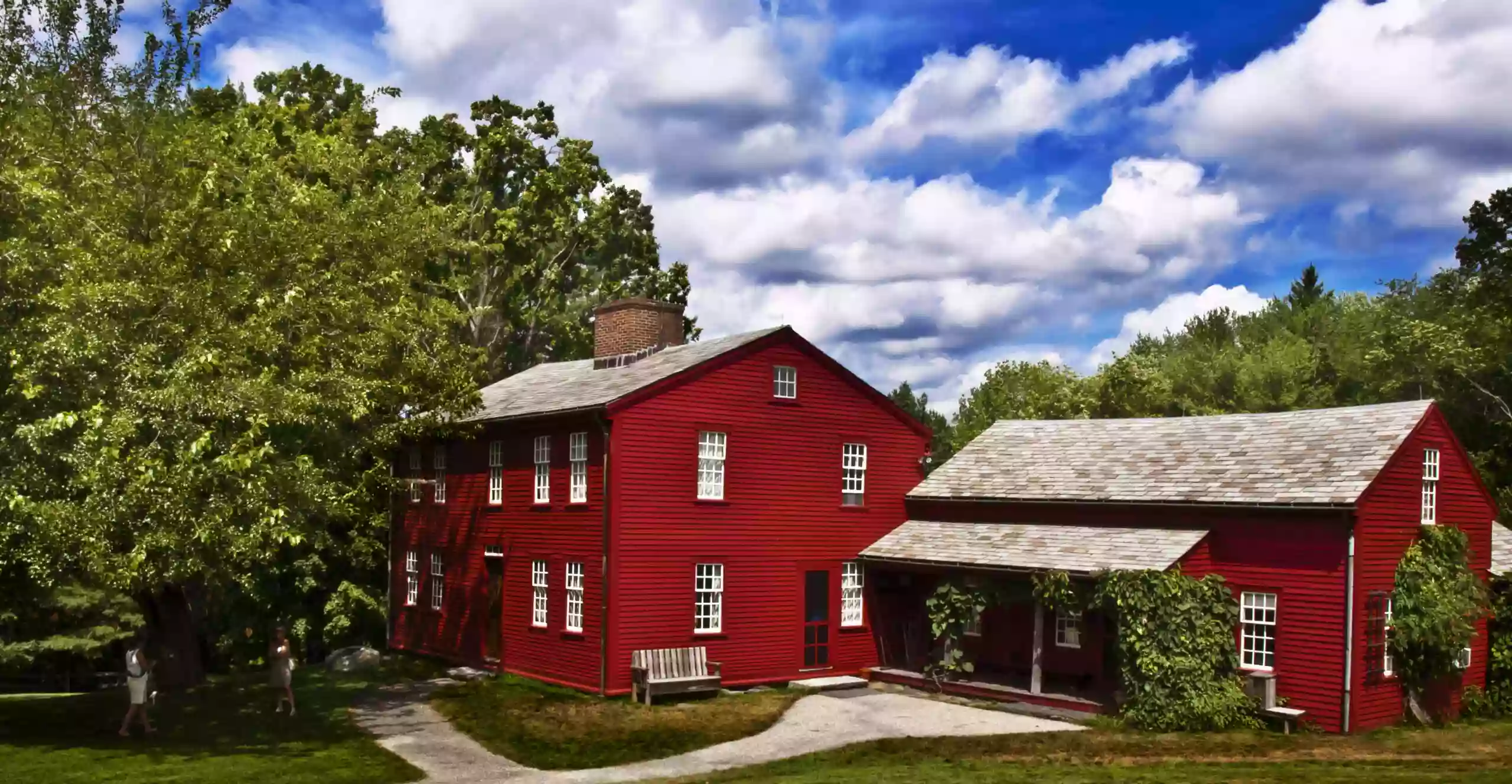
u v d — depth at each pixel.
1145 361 65.19
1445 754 19.53
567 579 26.77
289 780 17.75
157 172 22.42
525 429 28.92
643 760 19.59
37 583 20.67
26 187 19.97
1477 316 50.06
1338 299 76.56
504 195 51.88
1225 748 19.92
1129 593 22.42
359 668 30.64
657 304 31.28
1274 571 22.84
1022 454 30.38
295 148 39.19
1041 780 16.94
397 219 27.16
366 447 27.03
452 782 17.91
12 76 22.69
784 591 27.97
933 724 22.58
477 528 30.88
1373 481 22.02
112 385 19.67
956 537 28.11
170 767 18.45
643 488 25.75
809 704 24.84
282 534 19.45
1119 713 22.97
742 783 17.33
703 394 26.88
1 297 20.56
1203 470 25.48
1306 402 57.44
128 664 21.34
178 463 18.75
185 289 20.55
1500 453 45.03
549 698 25.20
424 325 27.34
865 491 29.95
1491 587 26.23
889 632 30.00
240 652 37.66
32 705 25.05
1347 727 21.41
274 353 22.42
